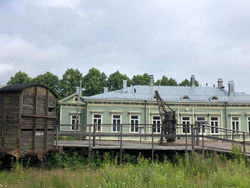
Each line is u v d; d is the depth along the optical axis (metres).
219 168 11.16
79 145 14.77
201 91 34.12
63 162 13.88
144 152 14.90
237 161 12.89
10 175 11.19
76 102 31.41
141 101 29.62
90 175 11.15
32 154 12.15
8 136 11.32
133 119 29.66
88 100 29.14
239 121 30.27
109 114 29.38
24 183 10.01
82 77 55.31
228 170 11.06
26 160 13.50
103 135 14.53
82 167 13.45
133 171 10.50
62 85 53.31
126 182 8.95
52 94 14.50
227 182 9.21
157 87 34.28
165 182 9.05
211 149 14.33
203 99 31.66
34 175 11.36
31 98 12.30
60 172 12.20
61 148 14.30
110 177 9.42
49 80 53.53
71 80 54.19
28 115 11.85
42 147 13.20
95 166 13.54
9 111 11.46
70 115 31.14
